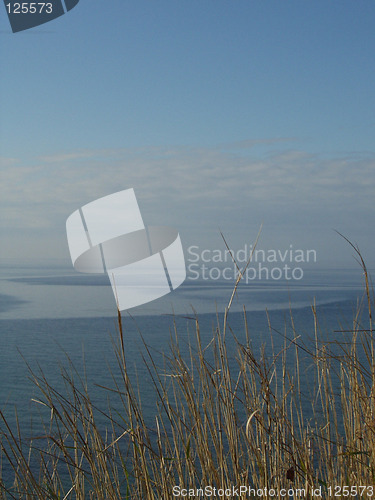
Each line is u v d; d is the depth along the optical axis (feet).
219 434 7.14
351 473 7.16
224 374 7.27
